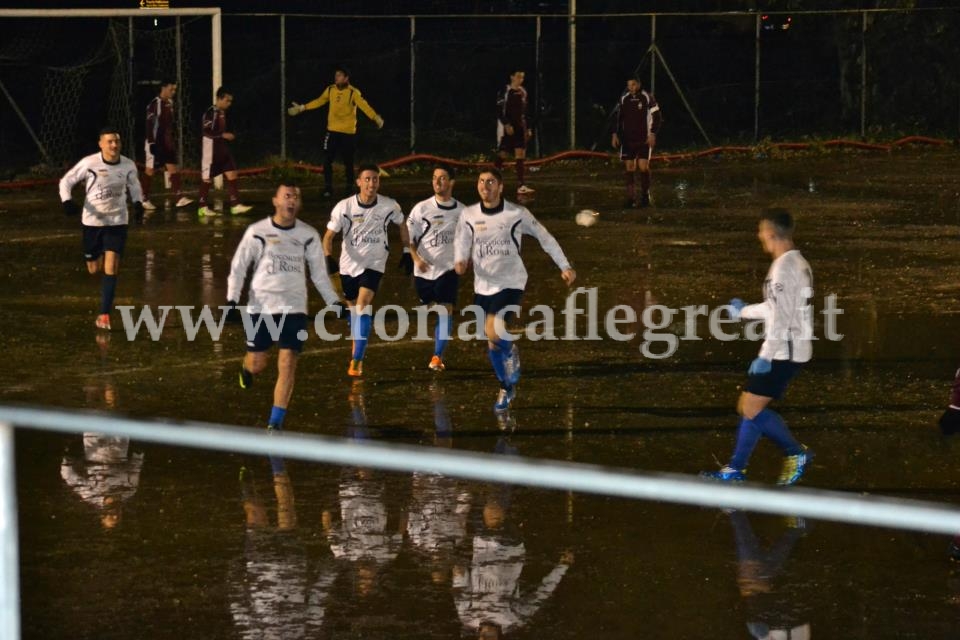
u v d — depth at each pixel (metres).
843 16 95.38
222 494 21.95
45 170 71.56
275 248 25.19
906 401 28.73
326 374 31.22
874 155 88.88
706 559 18.86
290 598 17.28
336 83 65.94
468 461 6.97
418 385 30.25
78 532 19.97
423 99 98.00
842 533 19.97
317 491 22.17
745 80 105.50
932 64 98.25
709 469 23.72
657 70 103.75
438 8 109.56
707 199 66.19
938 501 21.80
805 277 21.89
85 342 34.53
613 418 27.39
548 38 108.00
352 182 68.06
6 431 7.50
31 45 92.75
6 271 45.31
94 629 16.20
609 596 17.39
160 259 47.41
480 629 16.25
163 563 18.61
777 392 22.19
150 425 7.48
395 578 18.05
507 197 67.00
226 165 58.69
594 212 61.12
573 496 21.92
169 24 98.75
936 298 41.12
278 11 106.88
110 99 77.62
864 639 15.93
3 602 7.42
